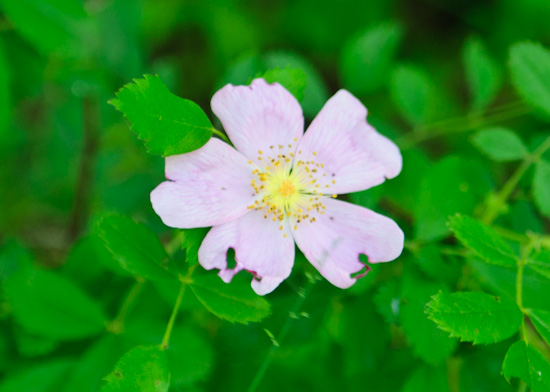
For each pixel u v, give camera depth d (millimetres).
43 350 270
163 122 246
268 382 286
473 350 280
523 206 293
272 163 259
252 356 280
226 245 253
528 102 292
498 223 293
